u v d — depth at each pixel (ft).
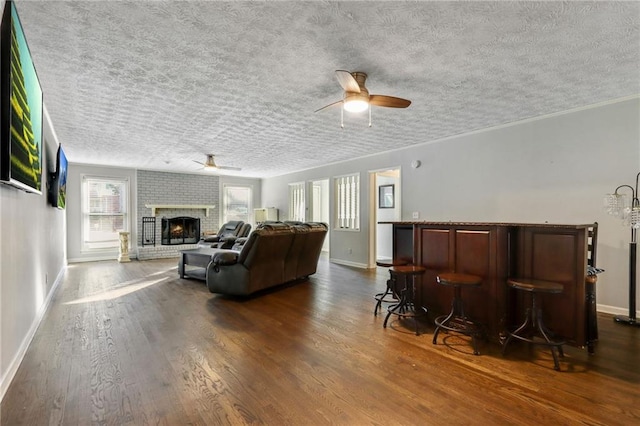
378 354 8.13
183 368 7.32
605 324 10.36
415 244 10.89
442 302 10.18
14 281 7.05
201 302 12.89
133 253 25.89
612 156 11.33
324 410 5.79
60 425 5.31
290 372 7.18
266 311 11.72
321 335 9.39
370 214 21.22
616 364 7.60
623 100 11.06
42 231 11.03
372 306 12.41
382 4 6.11
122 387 6.50
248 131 15.14
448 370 7.30
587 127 11.91
